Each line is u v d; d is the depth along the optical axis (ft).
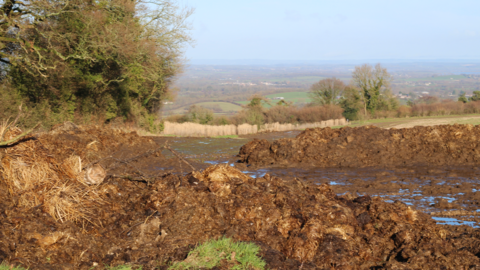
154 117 125.39
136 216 21.94
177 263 15.85
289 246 19.48
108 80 104.78
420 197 31.96
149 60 105.19
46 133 44.42
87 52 84.23
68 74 86.53
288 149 53.47
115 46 92.27
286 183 27.61
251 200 23.08
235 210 22.18
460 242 20.04
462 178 39.83
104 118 103.40
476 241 19.77
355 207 23.77
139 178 26.73
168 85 134.31
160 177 27.02
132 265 16.21
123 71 105.50
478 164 47.57
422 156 50.85
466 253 18.43
